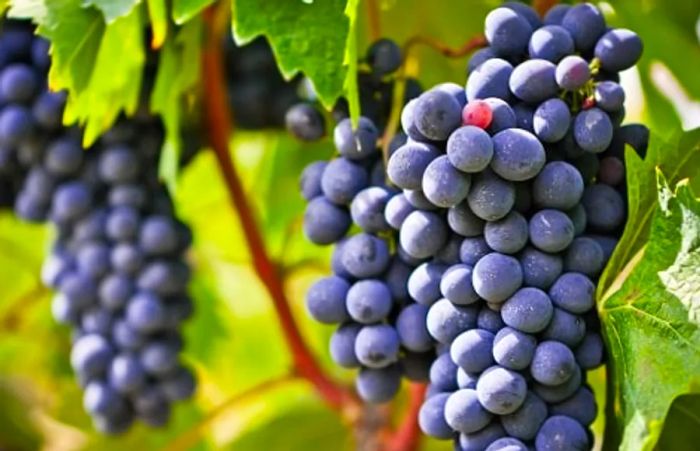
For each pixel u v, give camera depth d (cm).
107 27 88
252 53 100
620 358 80
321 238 85
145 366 96
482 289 79
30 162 98
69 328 113
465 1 97
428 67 97
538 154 78
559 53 81
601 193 81
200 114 99
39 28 87
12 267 114
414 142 80
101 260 96
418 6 97
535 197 80
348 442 111
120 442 111
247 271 119
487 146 78
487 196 78
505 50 82
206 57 97
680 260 79
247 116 102
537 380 79
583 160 81
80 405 112
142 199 97
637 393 79
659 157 81
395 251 83
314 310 83
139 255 96
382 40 87
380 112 87
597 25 82
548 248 79
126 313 96
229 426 117
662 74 102
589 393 80
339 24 85
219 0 95
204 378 115
